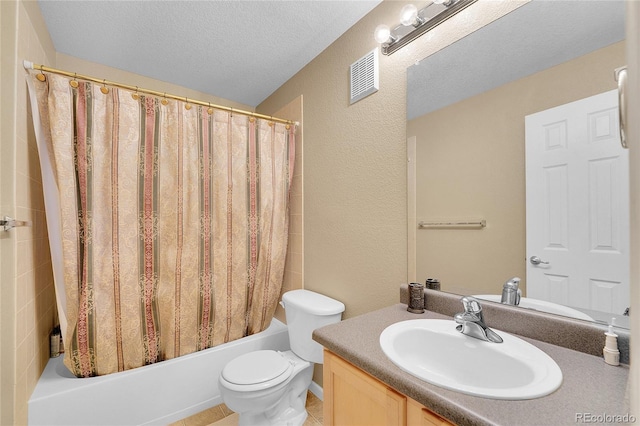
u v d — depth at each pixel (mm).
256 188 1973
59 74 1358
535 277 921
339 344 877
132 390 1501
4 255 1087
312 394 1880
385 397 756
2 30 1122
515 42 962
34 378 1352
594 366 726
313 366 1799
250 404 1353
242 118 1923
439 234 1175
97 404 1403
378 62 1425
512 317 940
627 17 313
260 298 2029
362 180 1519
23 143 1247
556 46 875
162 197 1641
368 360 780
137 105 1567
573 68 843
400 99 1319
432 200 1199
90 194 1429
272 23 1572
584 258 821
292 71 2072
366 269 1493
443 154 1160
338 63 1692
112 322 1502
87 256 1422
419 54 1240
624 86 366
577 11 842
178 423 1610
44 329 1534
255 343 1937
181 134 1700
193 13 1486
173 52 1835
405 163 1301
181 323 1712
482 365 836
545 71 896
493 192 1016
